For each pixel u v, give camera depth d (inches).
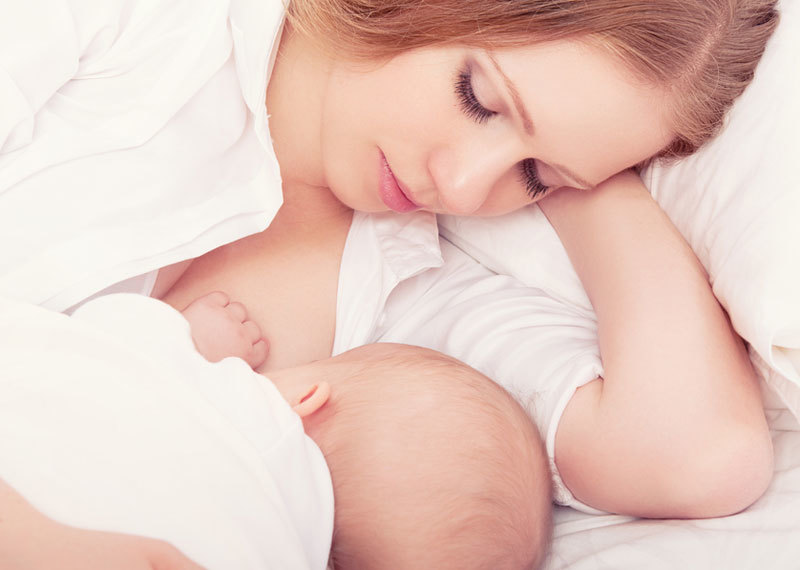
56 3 32.2
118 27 34.4
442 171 35.9
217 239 36.1
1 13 31.2
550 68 33.3
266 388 30.1
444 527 31.0
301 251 42.3
